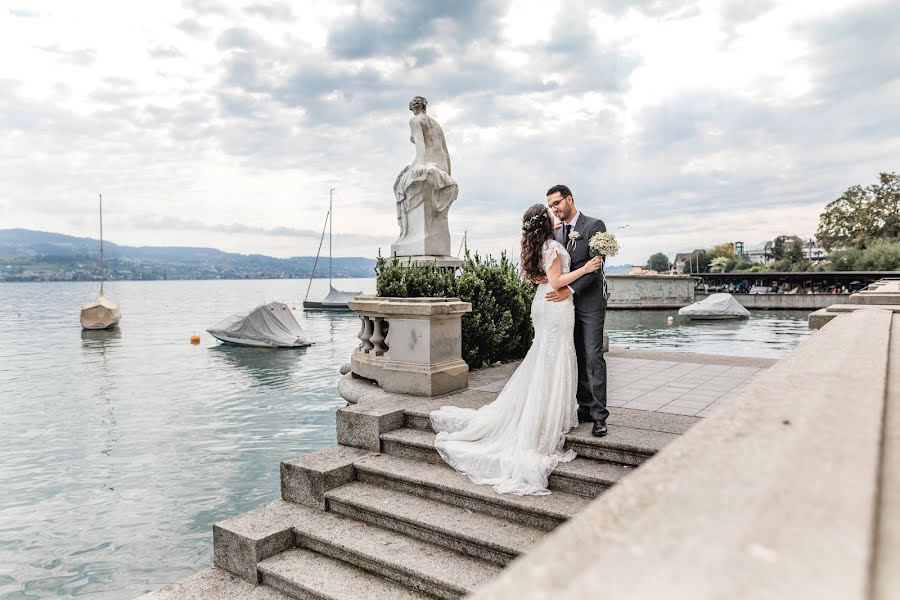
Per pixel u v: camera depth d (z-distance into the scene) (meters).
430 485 4.45
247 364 23.00
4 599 6.05
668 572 0.66
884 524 0.81
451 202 9.41
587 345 4.64
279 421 13.66
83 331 37.44
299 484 4.78
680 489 0.95
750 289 61.38
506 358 8.95
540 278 4.69
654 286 52.31
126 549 7.13
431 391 6.09
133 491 9.06
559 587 0.66
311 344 29.31
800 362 2.19
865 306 5.78
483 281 8.25
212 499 8.73
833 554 0.68
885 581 0.63
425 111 9.52
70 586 6.30
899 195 74.88
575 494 4.17
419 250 9.12
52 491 9.05
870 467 0.99
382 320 7.28
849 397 1.55
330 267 66.44
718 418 1.39
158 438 12.13
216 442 11.83
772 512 0.82
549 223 4.65
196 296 118.25
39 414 14.37
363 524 4.39
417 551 3.97
